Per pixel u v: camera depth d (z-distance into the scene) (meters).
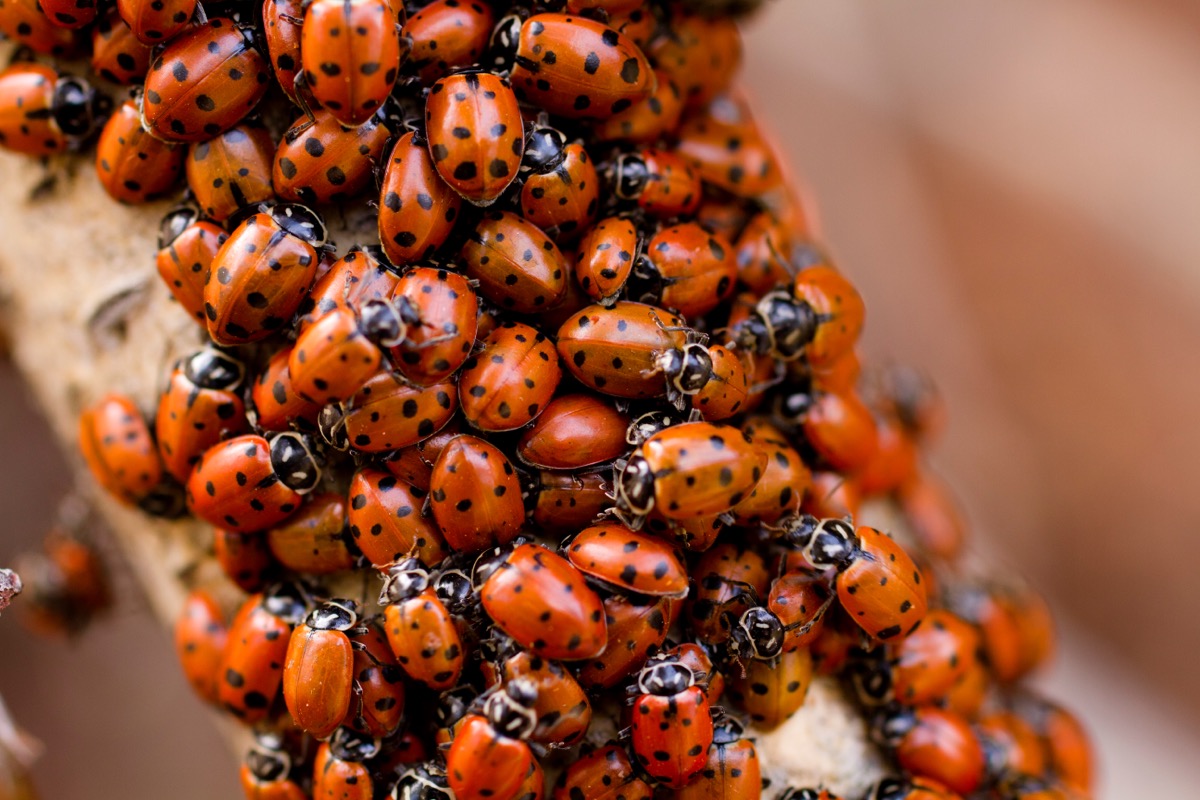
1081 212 0.27
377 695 0.16
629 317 0.16
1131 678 0.25
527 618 0.16
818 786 0.17
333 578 0.17
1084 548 0.26
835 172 0.27
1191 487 0.26
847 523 0.17
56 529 0.20
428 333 0.16
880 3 0.26
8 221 0.17
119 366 0.17
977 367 0.27
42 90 0.17
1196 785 0.24
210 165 0.16
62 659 0.22
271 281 0.16
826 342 0.17
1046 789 0.17
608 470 0.16
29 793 0.17
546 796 0.17
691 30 0.17
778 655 0.17
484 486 0.16
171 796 0.22
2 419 0.21
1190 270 0.26
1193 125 0.26
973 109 0.27
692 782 0.16
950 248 0.27
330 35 0.16
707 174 0.17
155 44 0.16
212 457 0.16
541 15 0.17
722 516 0.17
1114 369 0.27
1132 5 0.26
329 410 0.16
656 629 0.16
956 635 0.17
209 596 0.17
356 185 0.17
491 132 0.16
